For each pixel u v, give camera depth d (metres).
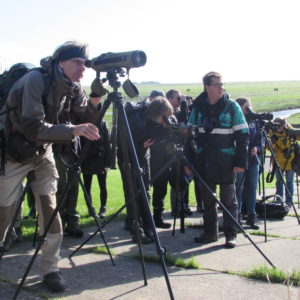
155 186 6.35
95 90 3.78
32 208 7.05
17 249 5.13
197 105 5.69
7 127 3.68
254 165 6.52
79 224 6.47
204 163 5.63
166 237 5.90
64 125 3.50
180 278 4.18
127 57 3.41
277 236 5.96
